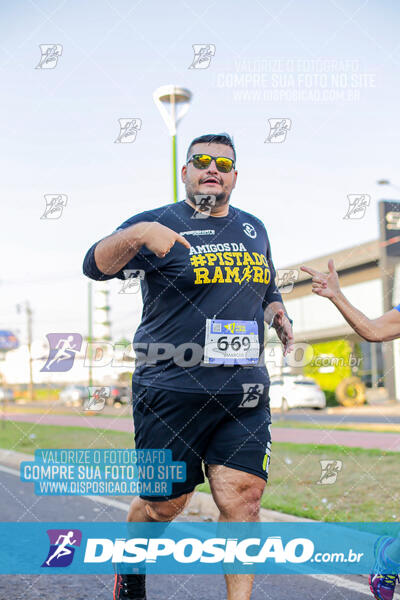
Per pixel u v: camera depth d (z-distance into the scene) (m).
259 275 2.49
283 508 4.69
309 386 19.44
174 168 6.47
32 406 36.00
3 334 43.69
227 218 2.52
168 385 2.39
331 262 2.36
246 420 2.41
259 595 2.97
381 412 19.20
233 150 2.54
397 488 5.18
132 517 2.57
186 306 2.40
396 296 23.48
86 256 2.34
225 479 2.37
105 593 3.05
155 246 2.16
